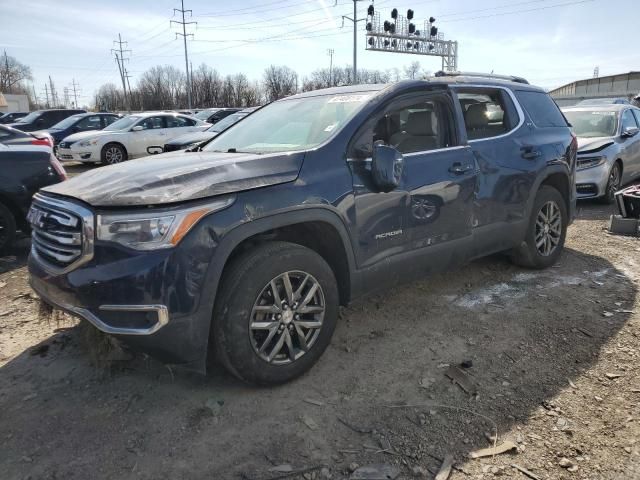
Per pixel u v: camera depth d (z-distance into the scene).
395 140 3.53
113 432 2.63
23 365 3.30
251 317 2.78
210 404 2.84
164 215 2.50
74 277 2.60
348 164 3.20
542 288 4.52
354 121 3.30
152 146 15.27
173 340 2.55
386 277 3.48
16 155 5.70
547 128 4.90
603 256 5.48
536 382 3.06
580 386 3.01
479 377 3.12
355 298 3.37
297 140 3.43
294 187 2.91
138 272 2.47
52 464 2.40
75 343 3.57
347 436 2.59
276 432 2.62
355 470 2.36
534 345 3.50
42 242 2.88
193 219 2.54
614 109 9.41
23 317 4.07
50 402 2.89
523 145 4.48
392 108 3.53
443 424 2.68
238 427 2.66
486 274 4.88
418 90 3.71
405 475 2.33
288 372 2.98
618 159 8.57
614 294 4.37
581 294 4.38
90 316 2.59
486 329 3.75
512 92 4.67
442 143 3.86
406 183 3.48
